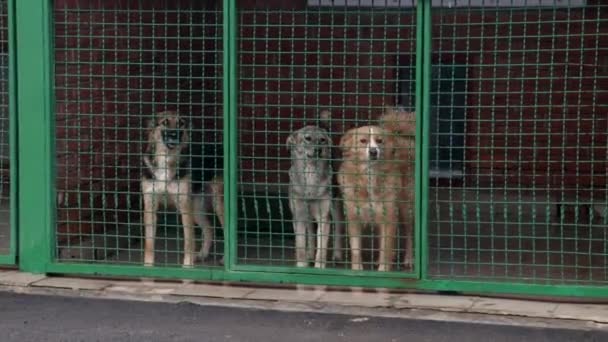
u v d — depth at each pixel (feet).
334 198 21.91
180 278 20.16
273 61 30.53
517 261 23.18
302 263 21.44
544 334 16.39
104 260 21.49
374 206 20.84
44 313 17.90
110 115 22.12
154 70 24.06
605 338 16.10
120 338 16.22
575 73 31.94
